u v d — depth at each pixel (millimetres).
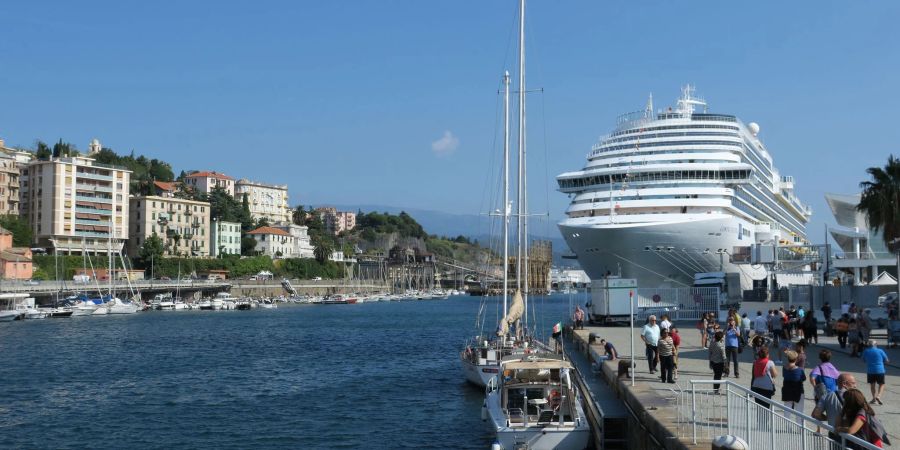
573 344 60500
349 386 52188
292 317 142250
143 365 64188
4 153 183250
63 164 178250
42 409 43781
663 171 82750
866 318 36625
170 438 36656
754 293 70312
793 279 83812
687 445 19938
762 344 22594
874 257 82375
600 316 70062
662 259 77312
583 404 33406
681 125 92625
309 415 42031
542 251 141750
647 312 69875
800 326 45406
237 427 39031
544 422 28953
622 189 83188
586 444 28266
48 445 35250
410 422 39938
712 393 22641
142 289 165750
